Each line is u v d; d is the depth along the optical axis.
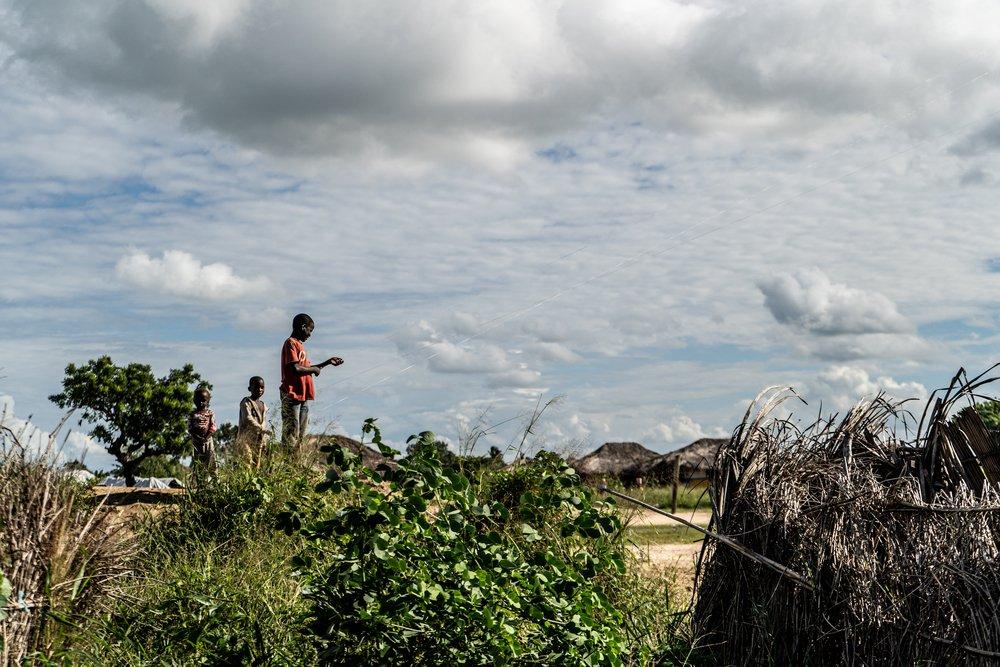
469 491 4.87
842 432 6.18
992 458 5.85
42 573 5.59
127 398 40.09
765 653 5.45
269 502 9.27
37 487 5.73
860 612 5.04
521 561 4.92
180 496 10.04
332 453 4.89
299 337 13.48
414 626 4.66
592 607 4.92
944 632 4.74
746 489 5.92
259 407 12.81
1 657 5.08
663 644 5.96
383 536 4.58
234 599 6.36
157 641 5.88
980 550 4.84
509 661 4.62
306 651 5.54
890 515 5.27
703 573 6.27
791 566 5.41
